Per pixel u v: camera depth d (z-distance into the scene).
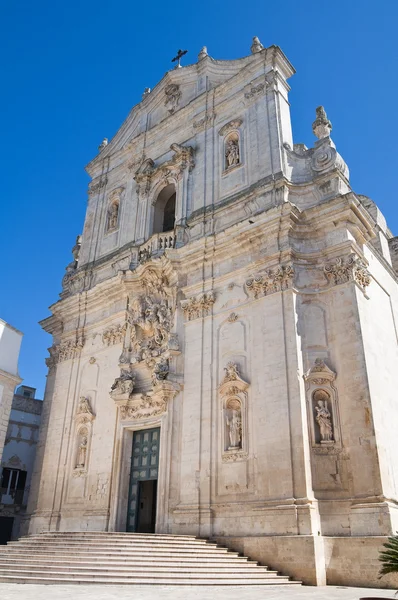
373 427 17.27
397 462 18.78
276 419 18.73
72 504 24.80
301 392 18.55
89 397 26.88
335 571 15.66
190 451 21.00
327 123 24.08
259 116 25.75
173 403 22.34
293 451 17.86
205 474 20.12
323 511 17.00
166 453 21.56
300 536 16.09
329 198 21.95
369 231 21.98
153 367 24.00
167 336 24.09
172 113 30.73
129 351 25.66
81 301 29.77
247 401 20.16
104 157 34.75
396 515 16.20
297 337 19.50
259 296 21.25
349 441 17.66
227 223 24.48
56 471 26.20
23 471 35.50
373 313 21.17
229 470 19.56
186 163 27.95
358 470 17.06
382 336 21.47
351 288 19.67
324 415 18.28
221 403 20.89
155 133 31.53
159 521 20.53
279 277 20.77
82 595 10.62
